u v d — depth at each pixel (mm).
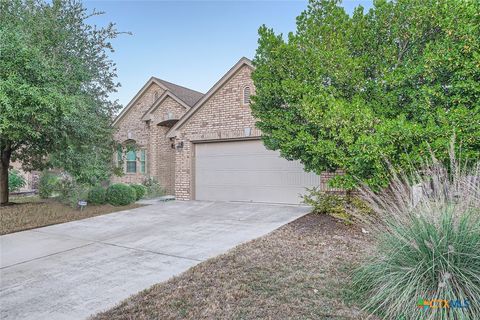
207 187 11570
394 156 5504
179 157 12094
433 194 3736
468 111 5133
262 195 10438
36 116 7148
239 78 10703
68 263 4988
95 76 9398
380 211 3965
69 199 10289
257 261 4648
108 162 11375
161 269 4570
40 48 7590
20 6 8086
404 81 6008
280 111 6719
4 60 6902
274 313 3158
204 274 4238
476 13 5152
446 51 5332
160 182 15570
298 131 6539
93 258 5219
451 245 2955
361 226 5797
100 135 9961
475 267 2992
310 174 9656
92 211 9703
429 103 5621
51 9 8250
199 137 11539
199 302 3441
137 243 6074
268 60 6703
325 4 6848
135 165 16578
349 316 3074
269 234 6227
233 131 10781
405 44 6414
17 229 7484
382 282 3311
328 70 6348
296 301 3391
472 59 5164
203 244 5812
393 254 3373
